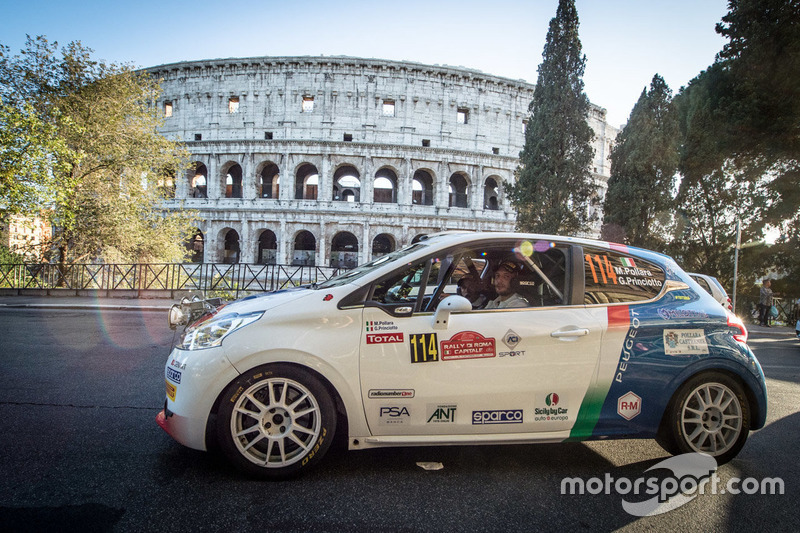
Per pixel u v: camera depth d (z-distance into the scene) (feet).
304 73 132.26
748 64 70.23
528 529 8.18
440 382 10.21
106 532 7.53
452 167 135.23
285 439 10.12
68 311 44.01
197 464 10.48
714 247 72.08
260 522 8.06
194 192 142.82
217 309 11.88
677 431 11.11
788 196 68.54
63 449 11.12
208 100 135.03
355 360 9.96
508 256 12.75
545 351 10.57
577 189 75.05
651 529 8.36
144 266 59.11
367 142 129.70
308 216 128.77
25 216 59.93
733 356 11.34
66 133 67.92
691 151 73.56
